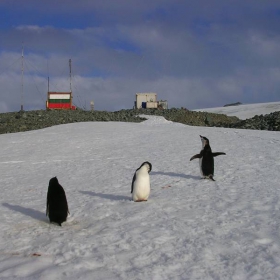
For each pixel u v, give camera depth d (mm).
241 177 13258
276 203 9344
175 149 21562
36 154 21953
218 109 84125
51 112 46281
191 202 9875
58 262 6137
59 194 8297
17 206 10492
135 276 5480
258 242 6684
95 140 25969
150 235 7266
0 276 5625
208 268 5703
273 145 21203
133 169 16312
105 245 6844
